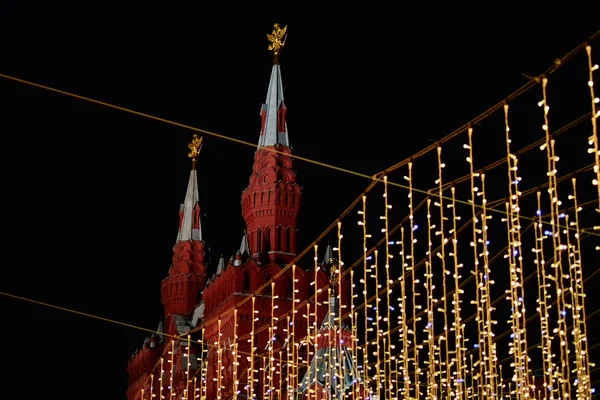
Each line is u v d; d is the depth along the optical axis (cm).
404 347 2850
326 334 5781
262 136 7719
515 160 2191
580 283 2531
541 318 2558
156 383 8138
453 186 2488
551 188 2141
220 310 6850
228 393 6381
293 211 7350
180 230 9188
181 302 8725
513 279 2448
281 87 7925
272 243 7188
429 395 3250
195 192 9350
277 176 7394
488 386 3081
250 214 7400
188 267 8825
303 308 6806
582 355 2400
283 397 6203
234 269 6781
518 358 2512
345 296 6994
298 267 6919
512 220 2292
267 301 6725
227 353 6550
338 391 5509
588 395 2433
